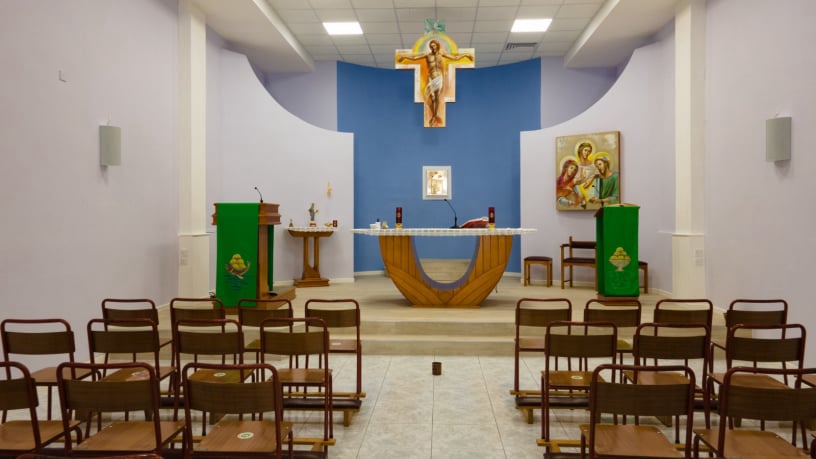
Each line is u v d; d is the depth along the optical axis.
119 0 6.14
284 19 9.20
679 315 4.21
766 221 5.78
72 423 2.82
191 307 7.08
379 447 3.56
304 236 9.91
